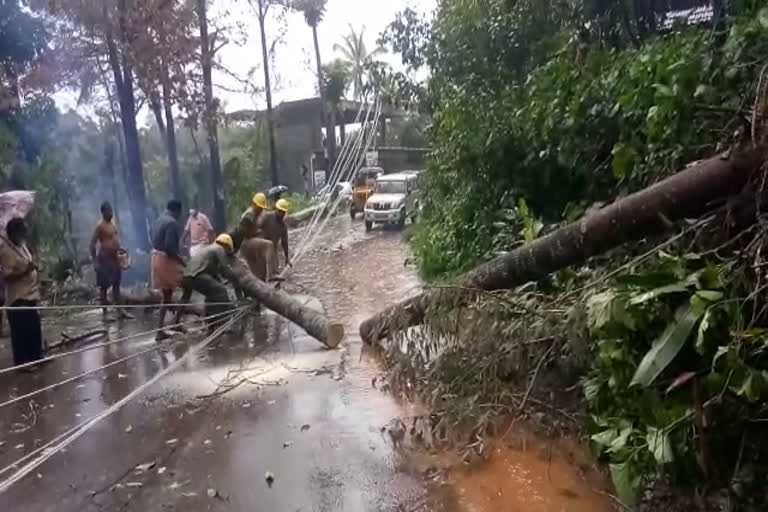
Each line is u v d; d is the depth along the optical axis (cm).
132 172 1404
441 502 396
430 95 1096
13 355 778
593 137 670
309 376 661
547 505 381
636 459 321
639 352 341
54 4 1296
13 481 419
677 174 405
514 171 839
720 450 316
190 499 422
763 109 371
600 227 442
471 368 485
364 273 1238
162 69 1423
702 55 497
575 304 424
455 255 959
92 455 503
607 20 818
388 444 483
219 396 619
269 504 409
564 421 451
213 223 1730
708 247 391
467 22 968
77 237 1478
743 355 300
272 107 2767
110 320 1019
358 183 2572
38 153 1420
